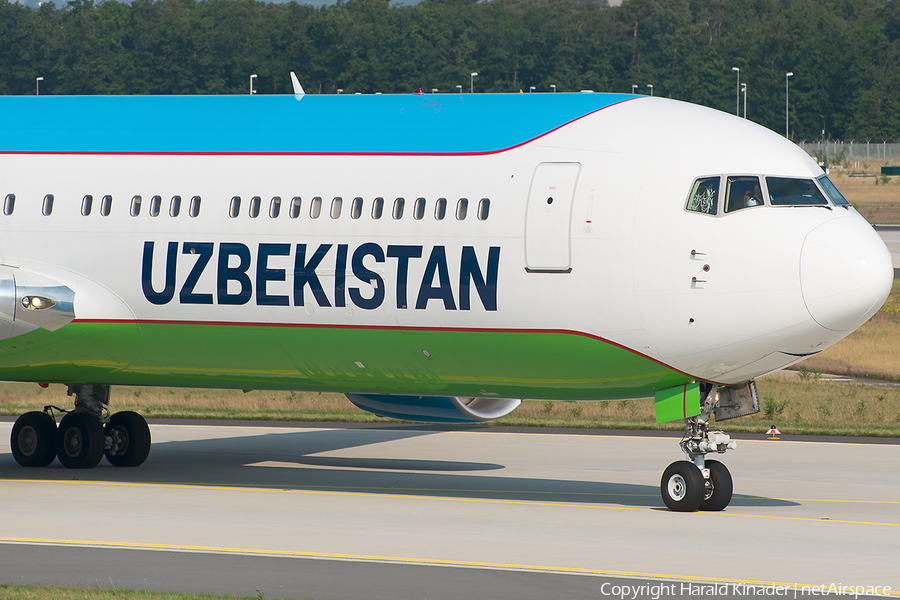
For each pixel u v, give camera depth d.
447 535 69.12
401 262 79.44
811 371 170.88
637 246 75.12
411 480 93.81
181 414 139.12
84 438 98.06
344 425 131.62
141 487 88.06
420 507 79.44
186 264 84.81
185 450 112.38
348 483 91.69
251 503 80.62
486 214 77.94
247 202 83.94
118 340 87.88
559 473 98.44
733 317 74.00
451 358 80.44
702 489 77.94
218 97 89.88
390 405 94.44
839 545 66.88
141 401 153.38
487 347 78.88
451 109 82.81
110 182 87.81
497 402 95.12
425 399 92.94
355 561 61.72
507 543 66.75
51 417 99.81
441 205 79.06
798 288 72.81
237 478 93.94
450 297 78.44
